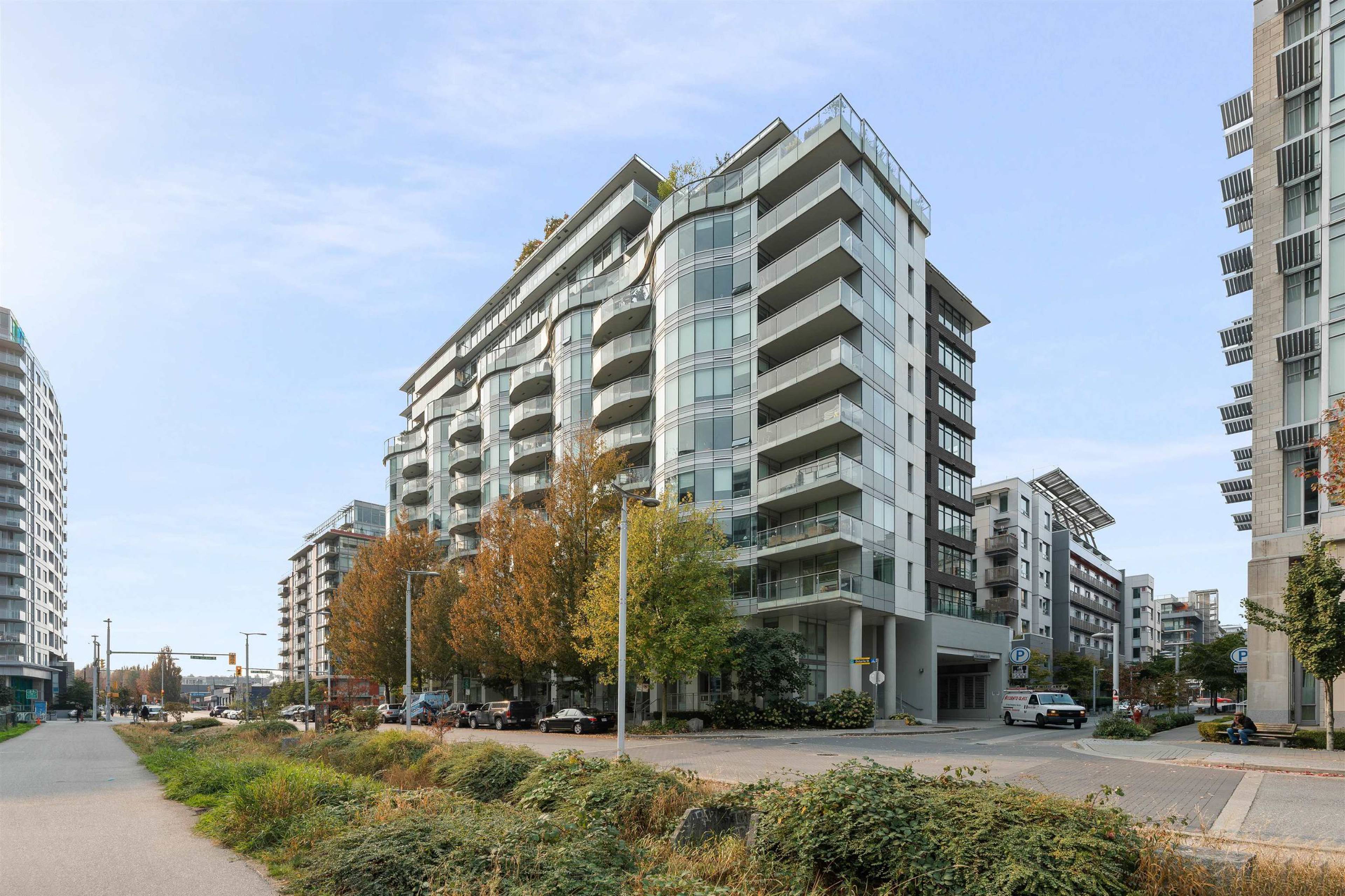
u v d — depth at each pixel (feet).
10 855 30.83
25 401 283.79
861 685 117.50
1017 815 20.75
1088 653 244.22
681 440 129.70
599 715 102.37
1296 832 31.35
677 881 21.65
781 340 124.16
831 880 22.30
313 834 30.81
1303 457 84.84
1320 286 84.94
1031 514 229.04
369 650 158.30
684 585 95.91
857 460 117.60
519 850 23.35
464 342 231.91
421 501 255.09
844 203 120.98
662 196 150.30
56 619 331.57
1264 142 93.15
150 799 47.11
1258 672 83.61
